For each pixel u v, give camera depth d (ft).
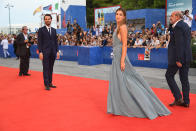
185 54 11.63
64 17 67.82
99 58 35.50
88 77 22.91
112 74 10.88
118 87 10.72
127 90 10.59
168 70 12.37
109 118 10.45
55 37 17.48
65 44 44.01
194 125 9.44
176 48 11.48
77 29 45.98
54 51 17.38
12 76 24.17
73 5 66.23
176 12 11.58
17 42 23.88
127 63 10.67
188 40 11.67
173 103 12.36
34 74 25.61
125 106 10.65
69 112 11.42
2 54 53.21
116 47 10.75
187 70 12.01
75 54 39.88
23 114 11.15
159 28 37.96
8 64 37.50
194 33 29.48
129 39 33.06
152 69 28.94
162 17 61.77
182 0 40.01
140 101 10.30
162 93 15.31
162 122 9.82
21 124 9.76
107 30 43.91
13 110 11.85
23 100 13.93
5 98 14.49
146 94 10.68
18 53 23.88
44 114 11.12
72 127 9.35
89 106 12.48
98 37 38.78
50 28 17.19
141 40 32.73
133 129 9.05
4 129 9.21
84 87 17.80
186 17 34.32
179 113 11.07
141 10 61.67
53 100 13.87
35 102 13.44
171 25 12.03
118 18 10.46
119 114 10.80
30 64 36.45
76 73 25.81
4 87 18.21
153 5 110.63
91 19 137.39
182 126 9.34
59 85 18.74
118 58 10.64
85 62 34.24
